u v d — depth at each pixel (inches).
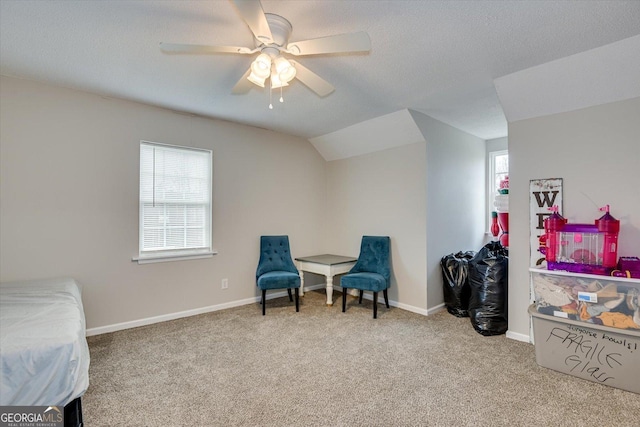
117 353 101.9
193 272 141.1
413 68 95.7
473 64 93.2
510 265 114.0
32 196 106.8
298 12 68.6
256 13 56.6
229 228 152.4
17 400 51.7
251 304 157.5
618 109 92.7
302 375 88.5
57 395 53.8
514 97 105.6
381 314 141.9
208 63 93.5
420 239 144.3
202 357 99.3
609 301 81.7
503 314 118.6
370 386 82.9
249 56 89.3
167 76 102.3
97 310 118.4
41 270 108.3
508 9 67.7
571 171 100.9
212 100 123.4
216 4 66.7
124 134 123.8
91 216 117.3
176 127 136.4
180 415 71.1
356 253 174.4
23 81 105.0
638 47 79.4
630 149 90.8
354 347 106.9
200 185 145.6
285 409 73.4
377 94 116.8
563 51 85.7
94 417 70.0
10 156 103.3
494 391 80.4
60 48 85.0
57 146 110.9
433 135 145.6
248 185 159.2
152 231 133.0
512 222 113.3
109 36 79.1
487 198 179.8
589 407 73.5
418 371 90.7
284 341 111.8
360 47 66.4
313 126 158.4
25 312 70.0
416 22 72.4
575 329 86.6
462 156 163.2
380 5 66.4
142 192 130.4
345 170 180.2
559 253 93.7
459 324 129.2
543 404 74.8
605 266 85.7
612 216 93.4
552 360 90.4
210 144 146.0
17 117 104.2
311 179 185.8
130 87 111.3
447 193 153.8
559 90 97.3
